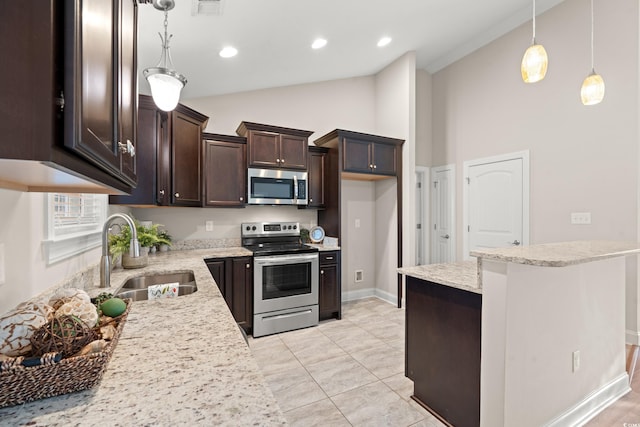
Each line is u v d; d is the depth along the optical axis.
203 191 3.04
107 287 1.56
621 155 2.80
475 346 1.58
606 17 2.90
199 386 0.69
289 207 3.86
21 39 0.46
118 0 0.80
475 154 4.13
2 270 0.91
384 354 2.60
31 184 0.93
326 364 2.43
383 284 4.21
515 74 3.66
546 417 1.60
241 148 3.25
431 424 1.75
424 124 4.76
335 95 4.16
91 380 0.66
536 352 1.53
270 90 3.76
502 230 3.79
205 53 2.49
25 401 0.61
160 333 0.99
